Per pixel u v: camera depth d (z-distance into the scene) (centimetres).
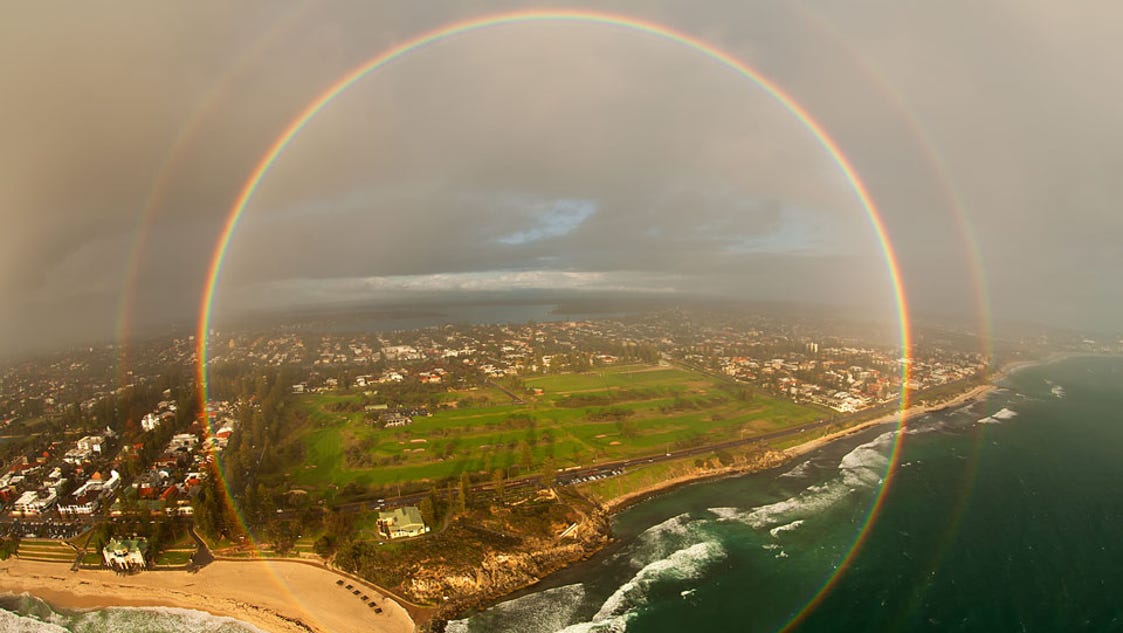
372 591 13988
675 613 13138
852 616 13025
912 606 13412
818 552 15925
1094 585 14300
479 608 13375
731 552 15912
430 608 13338
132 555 15112
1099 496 19762
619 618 12938
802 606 13412
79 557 15800
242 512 17512
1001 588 14175
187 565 15300
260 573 14875
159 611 13512
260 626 12900
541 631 12481
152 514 17650
